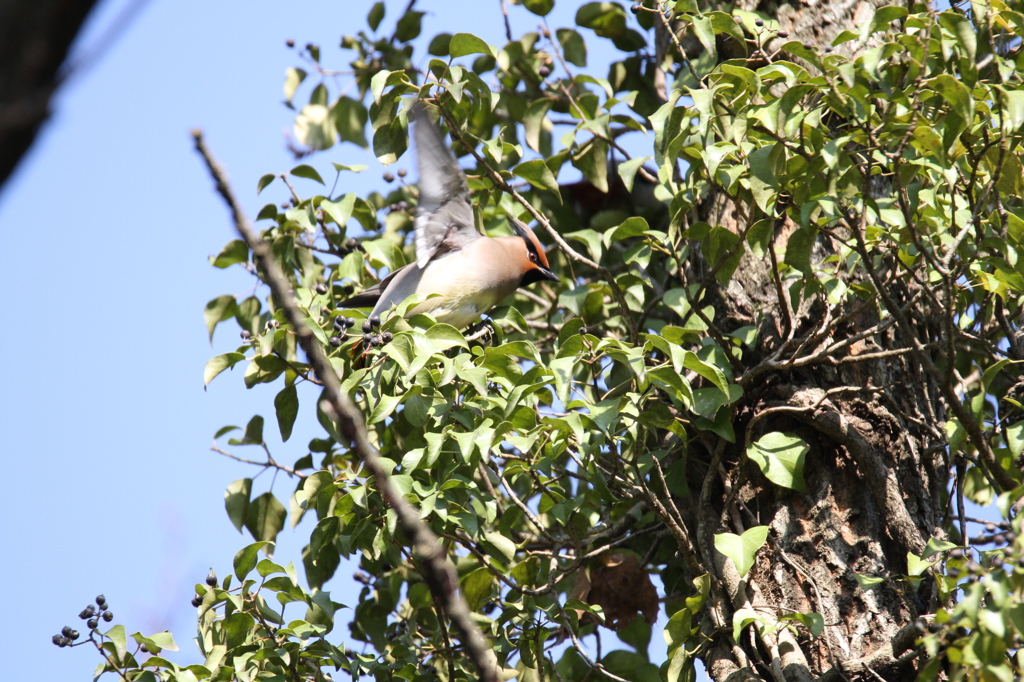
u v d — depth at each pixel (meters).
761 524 7.27
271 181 8.53
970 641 5.18
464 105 8.54
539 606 7.84
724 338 7.51
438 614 7.17
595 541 8.07
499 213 10.27
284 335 7.66
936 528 7.18
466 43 7.71
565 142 8.54
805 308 7.65
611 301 9.24
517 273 9.71
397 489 6.80
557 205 10.68
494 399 7.05
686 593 8.33
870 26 6.18
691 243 8.34
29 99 2.49
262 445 8.31
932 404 7.68
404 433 8.57
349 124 10.36
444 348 7.24
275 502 8.20
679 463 7.57
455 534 7.58
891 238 6.80
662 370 6.67
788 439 7.18
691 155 7.09
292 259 8.94
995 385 8.39
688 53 8.92
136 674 6.85
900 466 7.26
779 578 7.03
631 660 7.95
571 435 7.14
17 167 2.53
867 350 7.46
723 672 6.73
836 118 7.58
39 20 2.53
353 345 7.79
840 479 7.23
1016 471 6.38
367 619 8.72
